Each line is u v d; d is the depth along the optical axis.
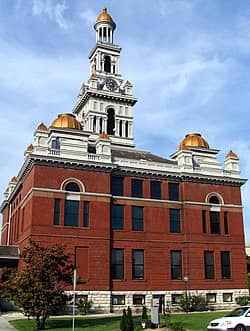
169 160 58.94
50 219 44.81
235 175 56.44
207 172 55.00
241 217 55.28
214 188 54.81
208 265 51.66
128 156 57.31
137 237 49.16
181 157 54.38
